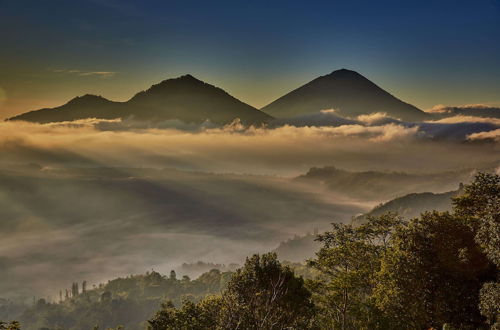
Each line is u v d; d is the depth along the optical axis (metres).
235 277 31.27
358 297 32.75
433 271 27.11
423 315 26.77
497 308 21.62
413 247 27.81
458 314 26.80
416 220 29.23
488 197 29.06
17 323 23.00
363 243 34.41
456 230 27.91
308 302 31.78
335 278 32.56
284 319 29.42
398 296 27.19
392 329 28.25
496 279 26.58
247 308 25.33
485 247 23.05
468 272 26.73
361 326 30.75
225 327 23.92
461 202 31.42
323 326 32.81
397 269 27.55
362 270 32.12
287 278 31.62
